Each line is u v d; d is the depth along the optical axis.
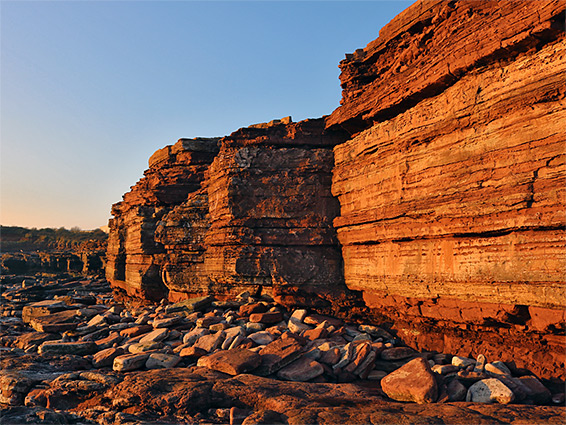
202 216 19.42
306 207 14.52
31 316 17.52
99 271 48.00
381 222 11.87
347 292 13.78
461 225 9.28
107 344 12.20
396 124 11.50
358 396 7.82
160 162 25.11
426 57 10.50
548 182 7.78
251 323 12.56
